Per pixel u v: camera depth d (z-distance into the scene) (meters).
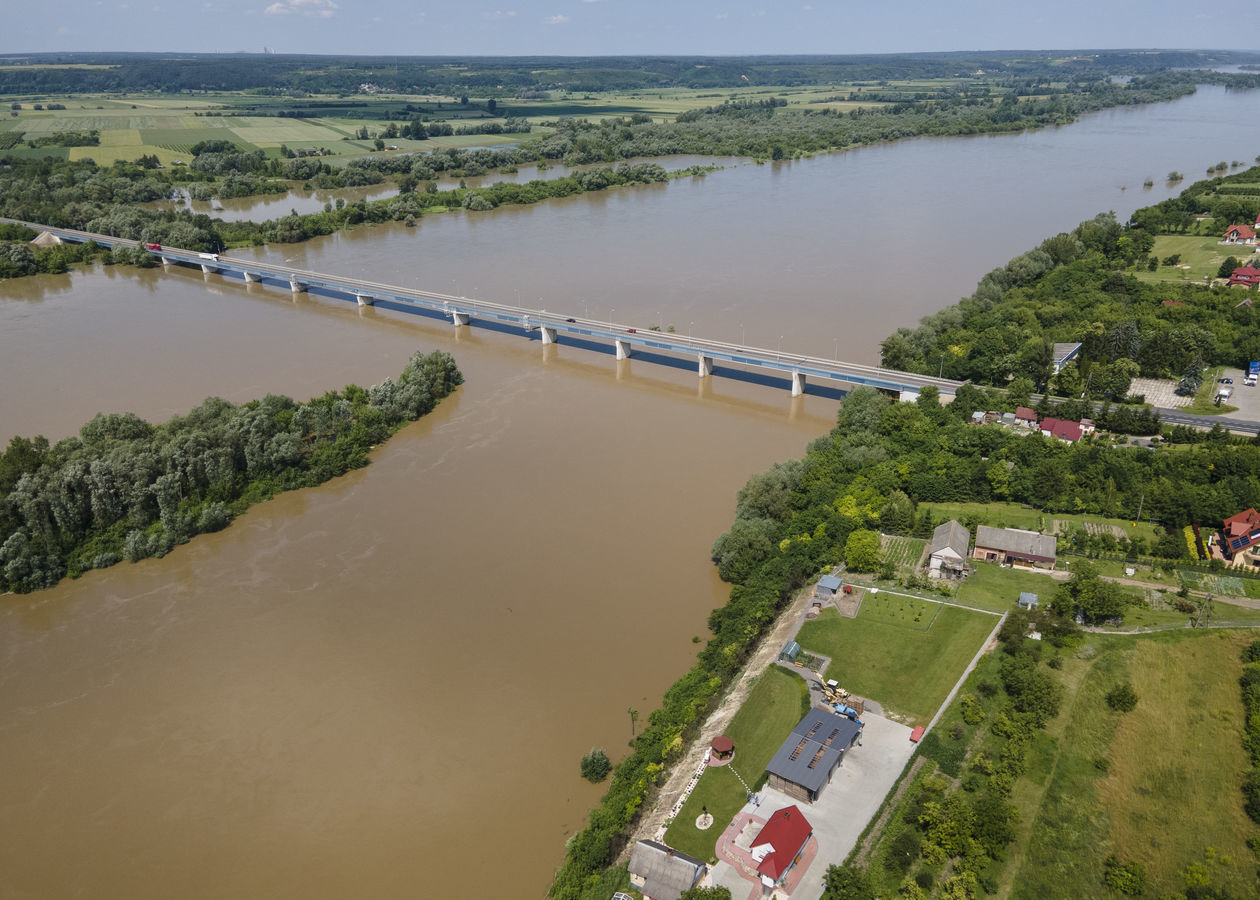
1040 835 110.31
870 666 143.00
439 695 146.75
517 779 130.38
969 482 189.75
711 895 101.88
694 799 120.50
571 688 147.12
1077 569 158.12
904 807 115.75
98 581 184.12
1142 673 136.00
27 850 122.94
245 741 139.75
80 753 139.00
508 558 184.88
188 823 125.75
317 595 175.12
